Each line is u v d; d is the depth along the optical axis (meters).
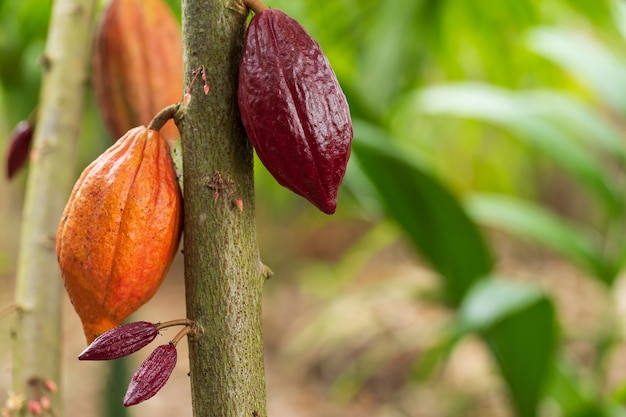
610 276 2.14
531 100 2.21
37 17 2.18
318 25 2.33
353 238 6.92
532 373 1.90
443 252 2.03
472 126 3.08
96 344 0.93
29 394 1.26
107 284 0.98
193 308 0.98
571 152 2.04
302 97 0.96
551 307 1.75
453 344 1.72
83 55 1.35
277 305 5.71
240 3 0.99
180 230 1.01
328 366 4.42
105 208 0.98
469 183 3.87
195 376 0.98
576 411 2.09
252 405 0.99
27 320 1.28
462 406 3.85
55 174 1.32
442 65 2.78
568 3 2.38
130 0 1.26
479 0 2.43
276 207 5.12
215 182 0.98
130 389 0.93
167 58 1.27
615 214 2.12
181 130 0.99
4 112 2.53
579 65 2.09
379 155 1.85
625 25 2.29
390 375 4.26
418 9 2.39
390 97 2.48
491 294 1.71
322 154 0.97
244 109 0.97
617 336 2.21
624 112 2.02
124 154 1.00
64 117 1.33
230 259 0.98
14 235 7.31
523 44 2.39
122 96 1.26
